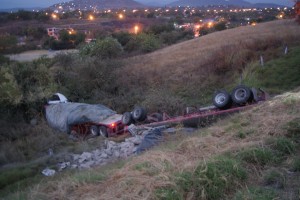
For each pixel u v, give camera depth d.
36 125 18.02
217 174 4.94
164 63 28.45
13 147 14.81
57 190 5.71
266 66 20.41
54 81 22.09
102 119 16.03
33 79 20.80
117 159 10.31
